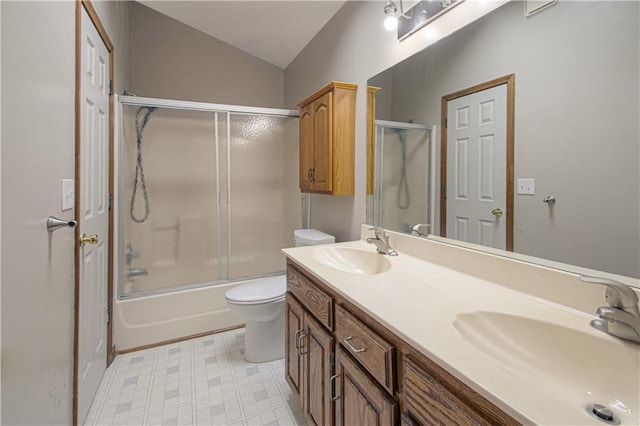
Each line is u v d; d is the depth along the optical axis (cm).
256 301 191
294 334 152
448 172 135
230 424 151
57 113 112
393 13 159
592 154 85
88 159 154
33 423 94
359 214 206
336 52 233
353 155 209
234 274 272
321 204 266
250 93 348
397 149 168
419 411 71
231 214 270
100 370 179
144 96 304
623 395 63
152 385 179
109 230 201
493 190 114
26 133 89
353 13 210
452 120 133
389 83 174
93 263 164
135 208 233
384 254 153
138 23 302
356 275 119
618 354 66
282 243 291
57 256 112
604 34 83
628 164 78
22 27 87
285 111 281
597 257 84
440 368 65
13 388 82
